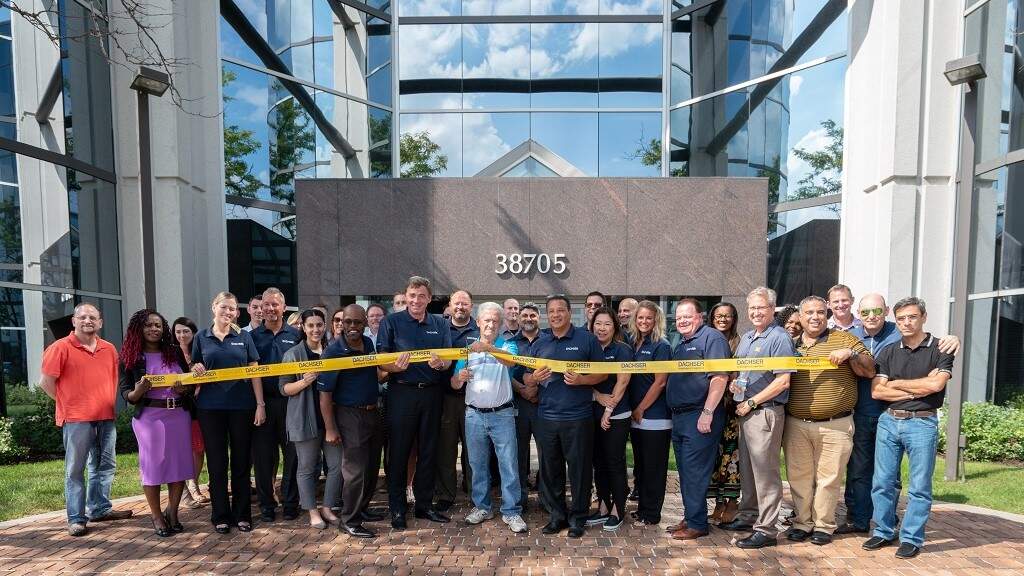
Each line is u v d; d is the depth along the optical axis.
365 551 4.02
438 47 13.64
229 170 10.86
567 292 10.12
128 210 9.34
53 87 8.26
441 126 13.65
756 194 10.02
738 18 12.21
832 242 10.47
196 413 4.49
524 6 13.63
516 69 13.60
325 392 4.21
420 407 4.46
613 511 4.57
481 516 4.56
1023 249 7.58
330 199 10.07
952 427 5.88
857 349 3.93
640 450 4.58
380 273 10.09
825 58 10.59
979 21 8.34
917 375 3.81
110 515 4.67
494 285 10.16
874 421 4.18
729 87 12.37
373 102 13.52
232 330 4.63
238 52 11.09
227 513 4.41
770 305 4.12
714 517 4.64
